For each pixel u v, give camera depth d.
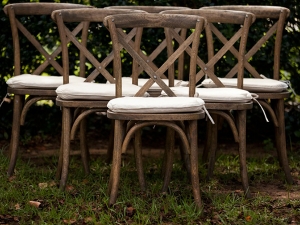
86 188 4.92
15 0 6.12
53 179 5.23
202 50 6.19
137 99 4.44
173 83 5.06
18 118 5.30
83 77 5.49
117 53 4.50
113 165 4.60
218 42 6.15
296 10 6.14
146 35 6.16
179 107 4.38
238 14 4.87
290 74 6.34
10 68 6.23
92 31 6.18
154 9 5.49
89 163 5.68
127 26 4.48
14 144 5.32
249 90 5.11
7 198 4.76
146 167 5.55
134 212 4.54
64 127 4.88
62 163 5.15
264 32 6.14
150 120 4.43
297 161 5.78
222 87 4.96
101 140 6.37
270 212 4.58
